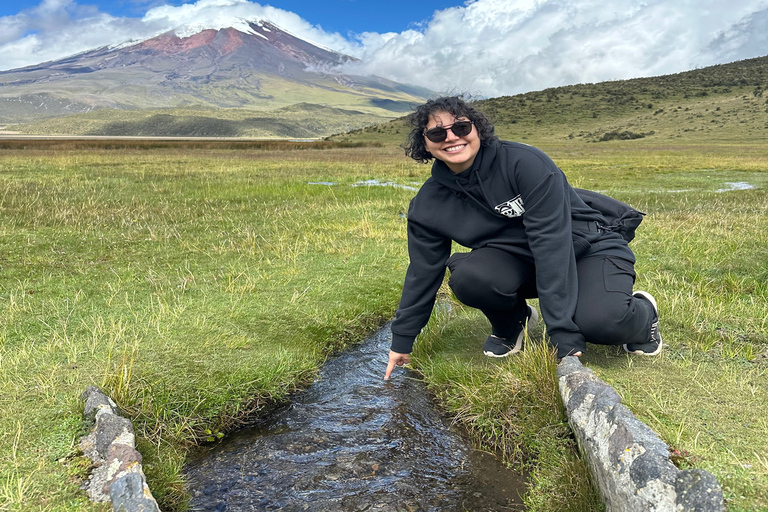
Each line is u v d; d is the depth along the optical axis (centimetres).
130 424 248
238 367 353
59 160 2120
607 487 203
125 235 741
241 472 269
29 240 690
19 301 450
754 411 238
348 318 462
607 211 312
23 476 214
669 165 2330
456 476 266
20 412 263
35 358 331
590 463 225
